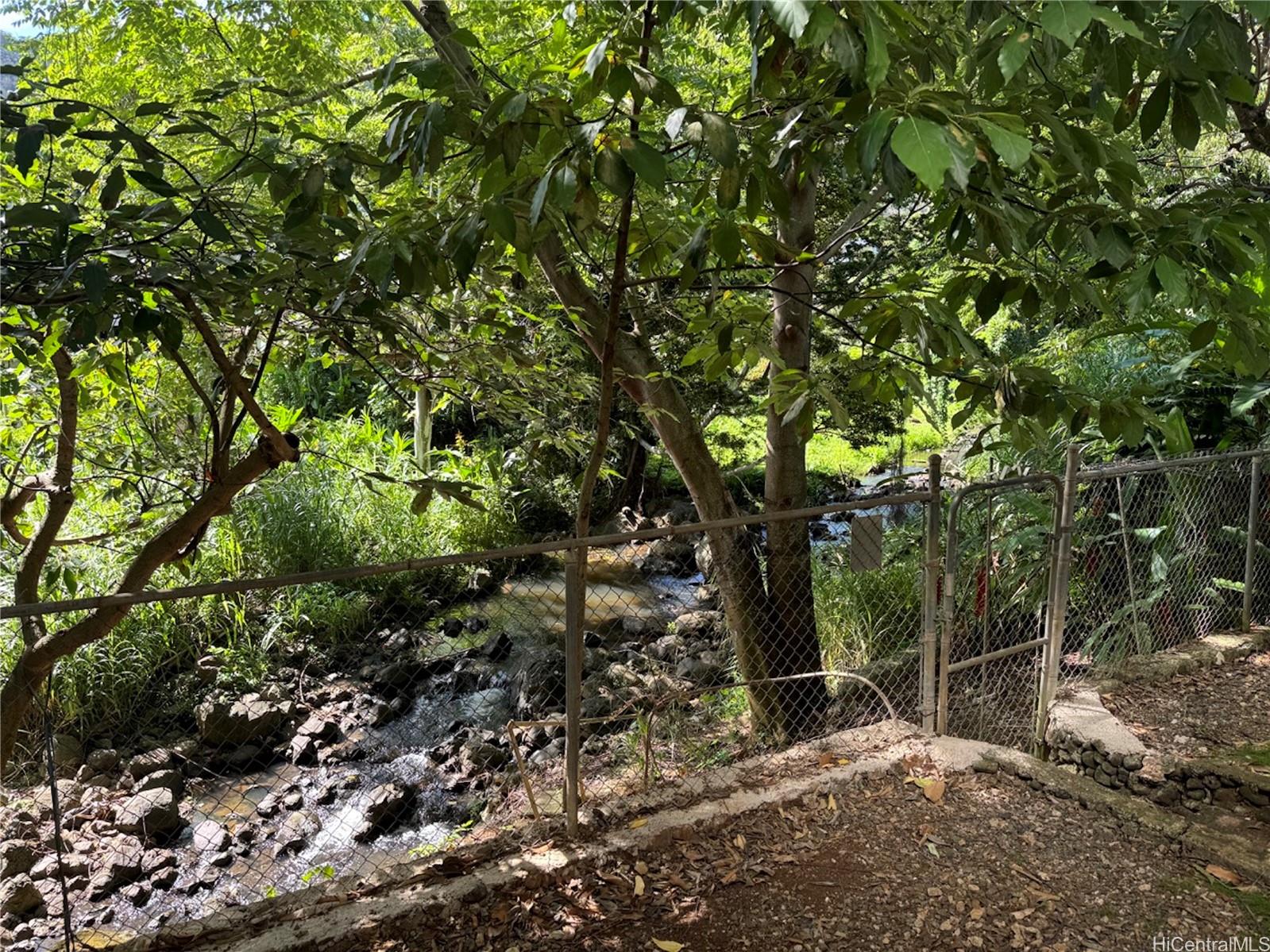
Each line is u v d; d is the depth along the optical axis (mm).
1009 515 5660
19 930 4004
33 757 5402
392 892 2918
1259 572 5445
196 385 2586
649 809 3332
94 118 2652
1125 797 3406
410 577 8555
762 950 2691
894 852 3150
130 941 2727
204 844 4852
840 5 1802
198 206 2264
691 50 4422
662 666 6766
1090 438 5504
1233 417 5629
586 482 2982
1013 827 3293
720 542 4777
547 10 4023
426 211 2574
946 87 2979
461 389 3426
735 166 2049
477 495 9430
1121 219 2297
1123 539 4895
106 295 2066
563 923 2814
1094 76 2707
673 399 4562
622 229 2488
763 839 3213
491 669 7129
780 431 4773
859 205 4852
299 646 7281
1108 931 2754
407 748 6023
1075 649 5320
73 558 5312
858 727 4184
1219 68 2166
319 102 4031
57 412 3678
